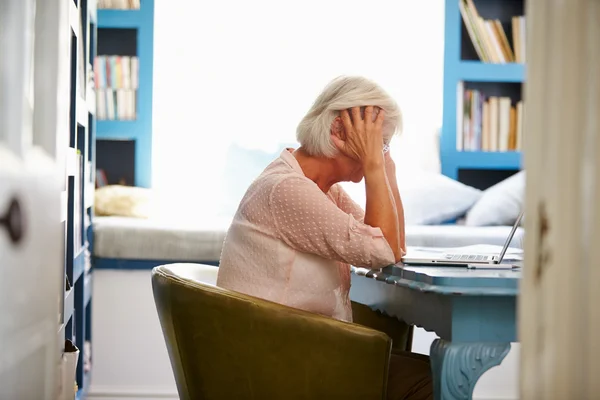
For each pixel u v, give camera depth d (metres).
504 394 3.54
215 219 4.11
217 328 1.75
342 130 2.01
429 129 4.50
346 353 1.71
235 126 4.54
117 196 4.10
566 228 0.97
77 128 2.78
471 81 4.60
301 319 1.72
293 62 4.56
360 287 2.36
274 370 1.73
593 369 0.96
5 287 1.05
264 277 1.93
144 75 4.32
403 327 2.48
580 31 0.95
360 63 4.59
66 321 2.19
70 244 2.48
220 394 1.77
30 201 1.20
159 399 3.54
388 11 4.59
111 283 3.55
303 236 1.90
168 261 3.58
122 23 4.30
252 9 4.54
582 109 0.96
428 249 2.42
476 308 1.64
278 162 2.03
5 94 1.07
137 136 4.32
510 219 4.04
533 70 1.00
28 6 1.22
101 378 3.53
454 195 4.19
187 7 4.50
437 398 1.67
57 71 1.41
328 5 4.57
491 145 4.49
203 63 4.52
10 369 1.09
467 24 4.48
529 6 1.01
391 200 1.97
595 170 0.95
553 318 0.98
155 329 3.56
